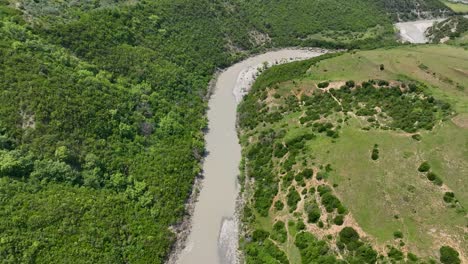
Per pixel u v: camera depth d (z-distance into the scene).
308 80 101.31
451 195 61.53
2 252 53.00
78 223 61.59
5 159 61.88
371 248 58.41
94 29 99.06
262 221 71.69
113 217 66.25
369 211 62.88
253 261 65.38
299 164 75.44
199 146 90.50
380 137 74.12
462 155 67.38
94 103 79.69
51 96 73.38
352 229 61.12
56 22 94.88
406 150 70.19
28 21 89.62
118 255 62.09
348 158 71.56
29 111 69.56
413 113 81.12
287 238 66.31
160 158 82.25
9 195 59.19
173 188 77.38
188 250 69.38
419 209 61.31
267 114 96.31
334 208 65.06
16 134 66.00
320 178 70.06
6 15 87.38
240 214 75.69
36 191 62.16
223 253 69.19
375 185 65.75
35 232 57.06
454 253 54.75
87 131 74.88
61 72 80.75
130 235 66.19
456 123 74.31
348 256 59.03
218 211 77.00
